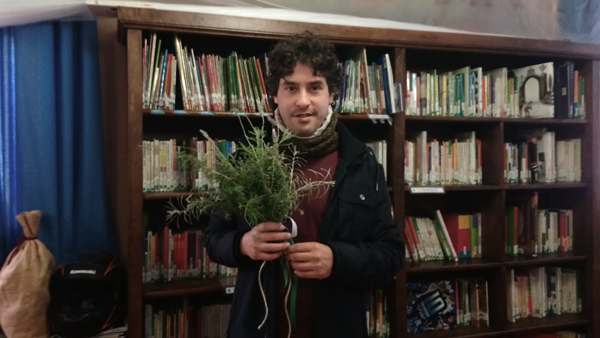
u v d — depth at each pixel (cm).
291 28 180
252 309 110
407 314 212
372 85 198
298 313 112
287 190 96
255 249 99
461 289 223
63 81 186
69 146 187
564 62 235
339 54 221
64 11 180
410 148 212
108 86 205
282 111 115
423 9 209
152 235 184
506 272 226
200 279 189
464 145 223
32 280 159
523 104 228
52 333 167
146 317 181
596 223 233
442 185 214
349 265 104
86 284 168
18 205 185
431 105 214
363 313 120
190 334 193
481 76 220
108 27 205
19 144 182
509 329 214
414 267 202
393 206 197
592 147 233
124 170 206
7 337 158
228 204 98
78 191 193
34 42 182
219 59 185
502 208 216
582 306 238
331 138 121
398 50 197
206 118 197
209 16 170
